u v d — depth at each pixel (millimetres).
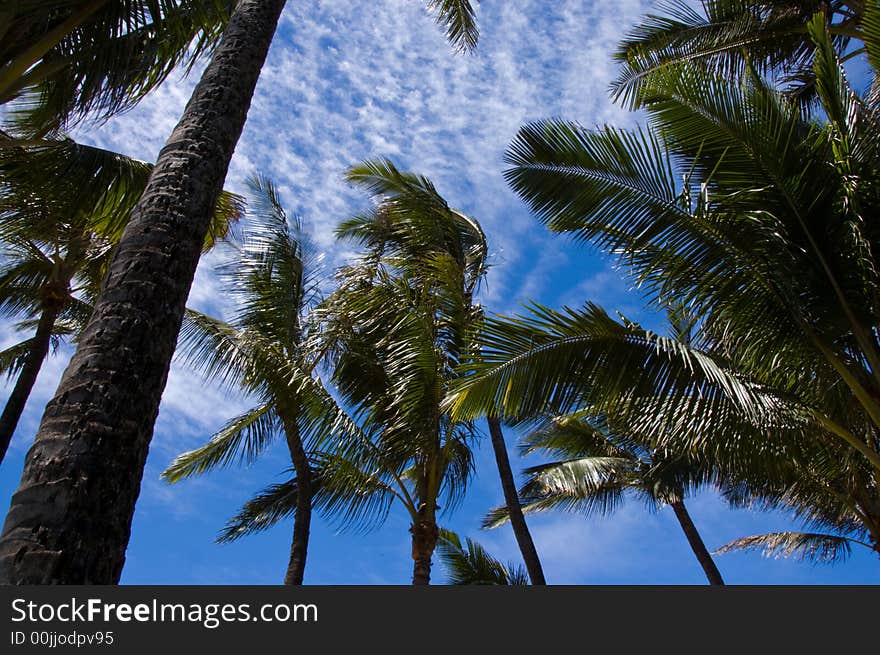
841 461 7129
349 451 8492
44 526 1922
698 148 6488
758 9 9398
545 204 6711
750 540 14180
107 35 4637
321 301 9547
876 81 6434
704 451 6309
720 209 6070
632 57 9414
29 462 2064
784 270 5867
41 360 9109
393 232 11047
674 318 6801
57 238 7965
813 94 9719
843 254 5684
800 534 13422
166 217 2773
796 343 5906
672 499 13406
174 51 4996
